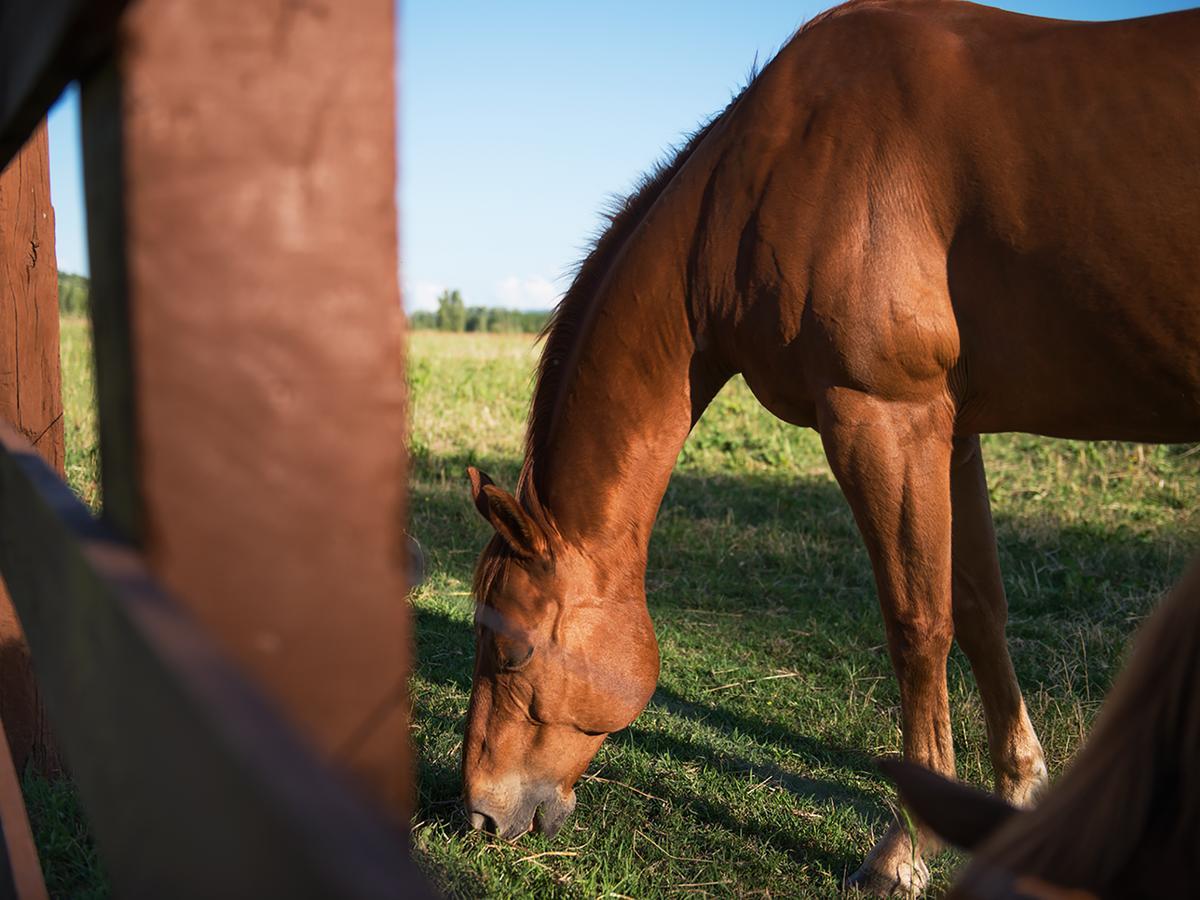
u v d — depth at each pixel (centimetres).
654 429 255
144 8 48
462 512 604
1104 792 65
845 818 282
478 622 254
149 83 49
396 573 54
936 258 230
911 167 228
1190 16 214
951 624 236
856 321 228
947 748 241
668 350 252
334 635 53
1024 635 433
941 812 81
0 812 124
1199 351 215
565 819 262
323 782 31
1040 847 66
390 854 29
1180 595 66
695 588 503
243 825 32
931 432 233
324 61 51
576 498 254
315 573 52
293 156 51
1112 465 734
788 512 627
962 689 365
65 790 253
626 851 258
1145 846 64
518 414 995
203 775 35
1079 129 215
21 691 260
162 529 50
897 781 84
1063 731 324
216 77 50
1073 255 217
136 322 49
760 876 251
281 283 51
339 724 53
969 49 230
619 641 256
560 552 251
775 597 493
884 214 228
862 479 234
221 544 51
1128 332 218
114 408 54
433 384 1191
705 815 283
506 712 252
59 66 57
